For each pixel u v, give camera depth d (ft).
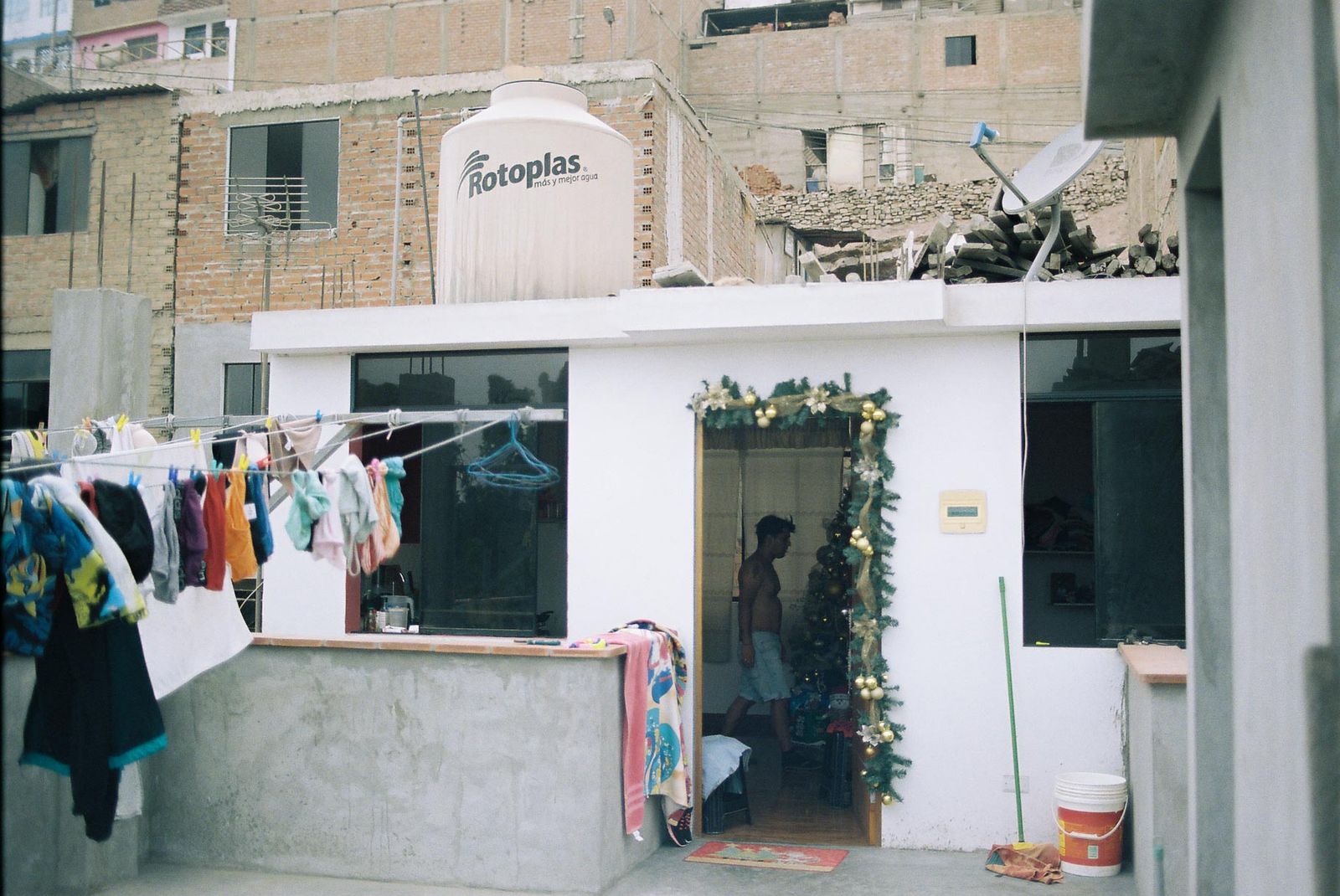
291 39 100.07
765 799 30.01
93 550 15.58
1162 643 25.18
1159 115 15.48
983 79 100.83
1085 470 27.50
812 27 113.19
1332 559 8.71
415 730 23.40
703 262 60.49
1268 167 10.64
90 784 17.52
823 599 34.73
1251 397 11.66
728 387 26.84
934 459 26.04
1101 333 25.86
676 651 26.50
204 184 56.08
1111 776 24.04
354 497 19.72
